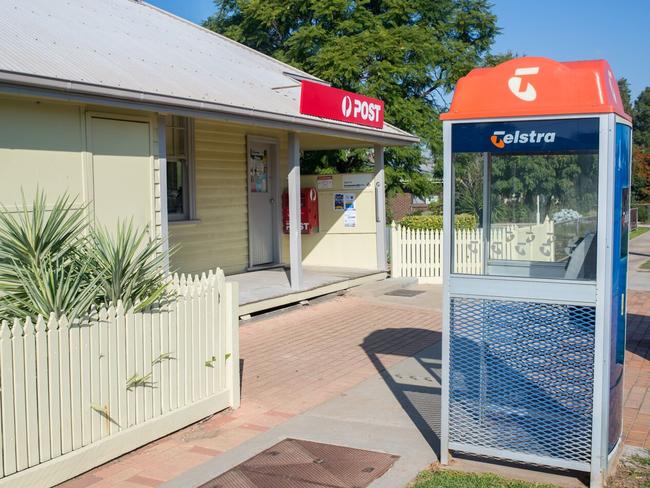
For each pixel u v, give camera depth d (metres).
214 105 8.48
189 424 5.78
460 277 4.83
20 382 4.32
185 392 5.78
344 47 21.62
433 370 7.68
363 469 4.88
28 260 5.11
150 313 5.38
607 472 4.59
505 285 4.70
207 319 6.03
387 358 8.23
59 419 4.60
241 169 12.69
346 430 5.71
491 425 4.82
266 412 6.22
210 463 5.02
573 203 4.76
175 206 11.27
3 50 6.98
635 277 16.20
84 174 7.41
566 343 4.58
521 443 4.73
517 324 4.71
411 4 23.78
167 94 7.80
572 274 4.73
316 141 14.23
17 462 4.31
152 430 5.36
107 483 4.65
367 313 11.09
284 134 13.89
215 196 12.05
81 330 4.76
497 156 5.13
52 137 7.09
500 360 4.77
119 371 5.09
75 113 7.31
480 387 4.82
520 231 5.03
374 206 14.02
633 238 32.81
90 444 4.83
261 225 13.35
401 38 22.45
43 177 7.02
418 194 25.19
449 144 4.86
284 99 10.74
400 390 6.88
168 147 11.05
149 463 5.02
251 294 10.56
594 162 4.64
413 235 14.50
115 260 5.25
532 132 4.62
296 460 5.06
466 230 5.13
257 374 7.52
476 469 4.84
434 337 9.42
